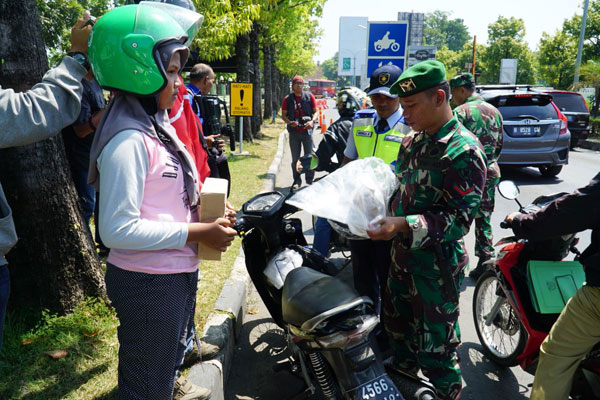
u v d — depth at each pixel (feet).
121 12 5.94
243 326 12.95
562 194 9.64
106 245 5.86
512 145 31.42
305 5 61.52
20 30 8.98
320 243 13.91
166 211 6.34
